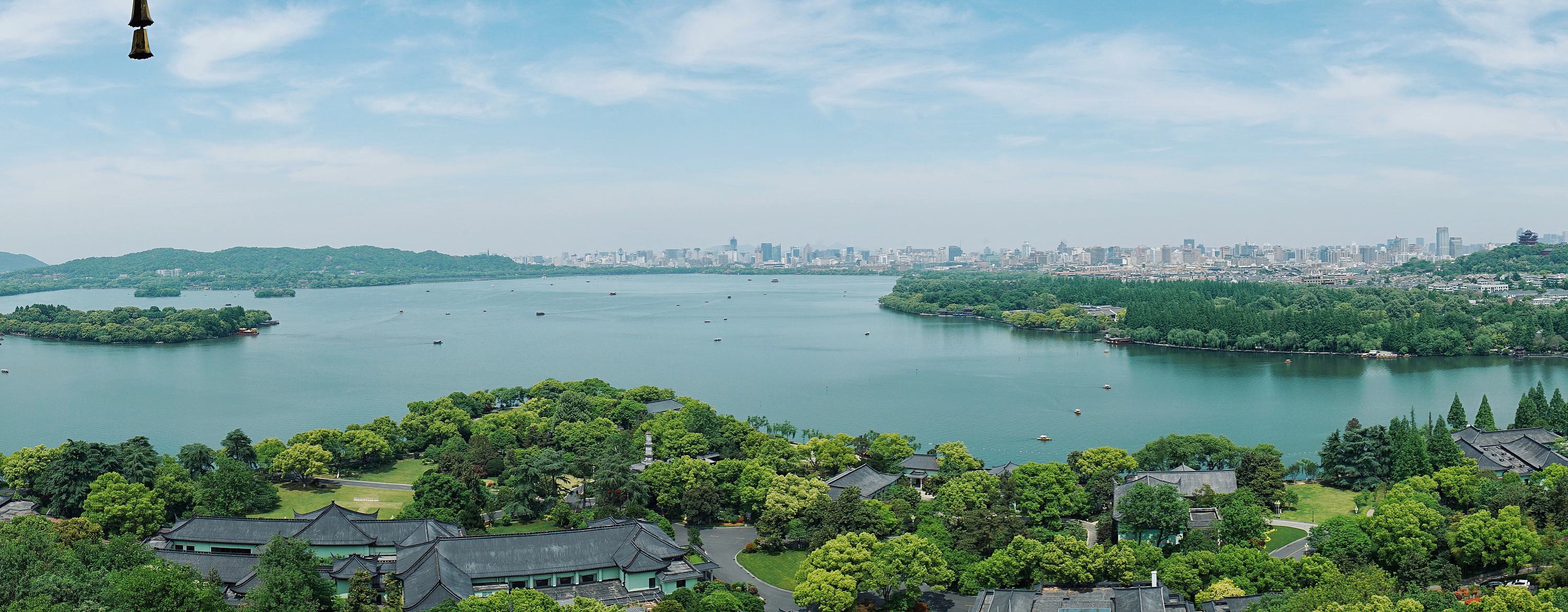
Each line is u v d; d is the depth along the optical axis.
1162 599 145.62
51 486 198.88
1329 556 168.25
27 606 121.31
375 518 174.38
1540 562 160.38
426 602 143.50
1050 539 182.00
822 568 159.38
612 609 143.75
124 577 133.62
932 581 163.12
